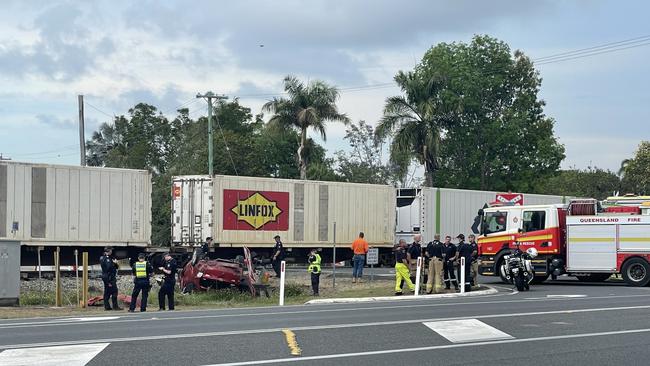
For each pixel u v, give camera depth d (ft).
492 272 107.04
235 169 227.40
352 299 80.18
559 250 102.78
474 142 233.55
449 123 195.31
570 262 101.71
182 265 120.67
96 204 110.11
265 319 57.41
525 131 233.96
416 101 189.67
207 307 79.77
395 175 257.34
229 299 89.35
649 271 97.66
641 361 38.27
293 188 130.72
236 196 123.34
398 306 69.26
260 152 259.80
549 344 43.55
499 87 232.32
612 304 69.26
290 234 129.90
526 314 59.47
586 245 101.04
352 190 139.54
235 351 40.63
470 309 64.59
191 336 46.50
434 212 149.59
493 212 107.76
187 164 232.94
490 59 234.79
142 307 72.69
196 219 121.80
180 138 257.34
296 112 193.67
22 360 38.27
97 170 110.42
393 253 149.07
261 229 126.11
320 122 191.01
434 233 149.07
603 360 38.50
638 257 98.43
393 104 189.67
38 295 87.76
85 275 79.10
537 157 234.17
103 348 41.78
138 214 114.01
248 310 67.72
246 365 36.52
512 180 232.12
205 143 239.09
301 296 94.02
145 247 115.44
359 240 113.29
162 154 264.31
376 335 46.98
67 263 110.83
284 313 63.05
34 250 106.32
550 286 100.42
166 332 48.91
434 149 188.24
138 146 255.91
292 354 39.68
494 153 234.38
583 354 40.19
